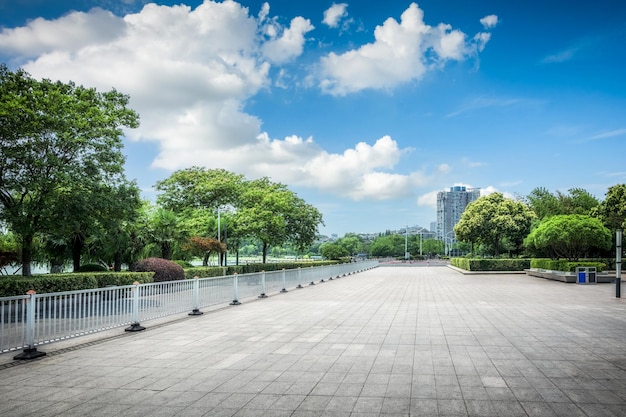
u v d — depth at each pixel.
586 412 4.83
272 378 6.25
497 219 41.47
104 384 6.03
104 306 9.33
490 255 50.94
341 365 6.94
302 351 7.97
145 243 24.42
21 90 14.79
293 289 22.05
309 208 43.97
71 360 7.43
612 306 14.46
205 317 12.35
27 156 14.28
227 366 6.95
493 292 19.92
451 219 132.62
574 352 7.78
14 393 5.67
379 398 5.34
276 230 36.97
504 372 6.47
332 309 13.98
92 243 23.67
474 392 5.54
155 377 6.36
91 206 15.55
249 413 4.87
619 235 17.34
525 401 5.20
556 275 27.47
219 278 14.53
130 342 8.92
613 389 5.64
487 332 9.77
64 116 15.46
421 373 6.45
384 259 93.81
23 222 14.69
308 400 5.29
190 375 6.45
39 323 7.82
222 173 37.22
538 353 7.71
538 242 31.03
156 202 35.31
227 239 36.91
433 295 18.61
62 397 5.50
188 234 27.69
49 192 15.09
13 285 12.54
